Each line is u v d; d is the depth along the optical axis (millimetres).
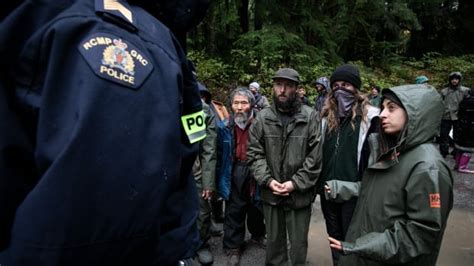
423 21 16906
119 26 651
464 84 14516
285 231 3062
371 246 1690
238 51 10641
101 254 576
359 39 13688
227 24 10898
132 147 596
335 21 12203
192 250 820
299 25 11336
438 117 1751
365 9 12555
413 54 17938
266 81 10305
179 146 674
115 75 600
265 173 2910
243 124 3518
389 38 14883
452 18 17203
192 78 826
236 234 3518
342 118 2832
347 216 2668
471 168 7332
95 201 565
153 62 663
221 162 3496
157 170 616
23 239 552
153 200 614
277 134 2906
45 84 582
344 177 2736
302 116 2877
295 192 2881
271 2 10852
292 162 2867
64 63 592
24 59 599
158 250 710
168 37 737
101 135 570
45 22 619
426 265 1764
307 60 10906
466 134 6758
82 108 563
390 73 14078
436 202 1621
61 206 547
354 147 2717
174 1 800
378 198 1829
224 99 10016
